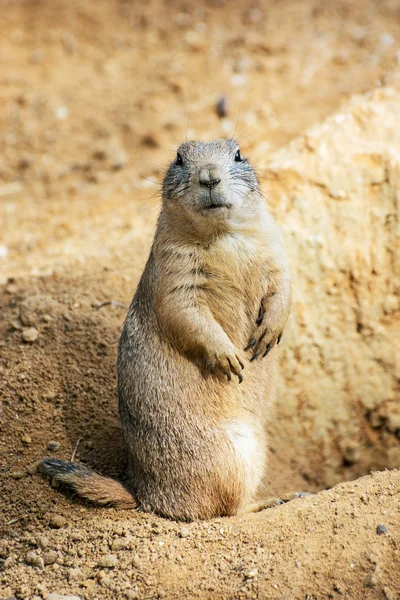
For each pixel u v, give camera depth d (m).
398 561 7.31
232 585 7.38
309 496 8.38
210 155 8.52
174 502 8.70
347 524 7.66
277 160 12.34
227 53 19.38
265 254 8.70
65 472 8.88
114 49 20.44
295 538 7.67
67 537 8.30
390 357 12.48
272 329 8.75
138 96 18.59
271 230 8.79
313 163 12.16
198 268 8.52
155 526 8.38
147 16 21.33
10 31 21.08
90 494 8.74
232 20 20.75
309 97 17.20
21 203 16.41
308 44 19.12
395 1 20.36
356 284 12.23
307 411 12.29
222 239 8.52
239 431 8.79
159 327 8.67
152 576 7.61
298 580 7.29
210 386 8.68
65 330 10.63
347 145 12.23
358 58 18.19
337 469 12.54
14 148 17.83
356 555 7.36
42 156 17.61
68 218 15.59
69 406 9.93
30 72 19.86
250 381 9.03
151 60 19.77
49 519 8.63
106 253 12.59
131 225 14.52
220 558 7.68
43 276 11.93
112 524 8.44
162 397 8.69
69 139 17.91
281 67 18.39
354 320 12.34
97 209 15.76
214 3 21.48
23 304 10.91
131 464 8.99
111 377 10.29
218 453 8.62
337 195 12.07
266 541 7.73
